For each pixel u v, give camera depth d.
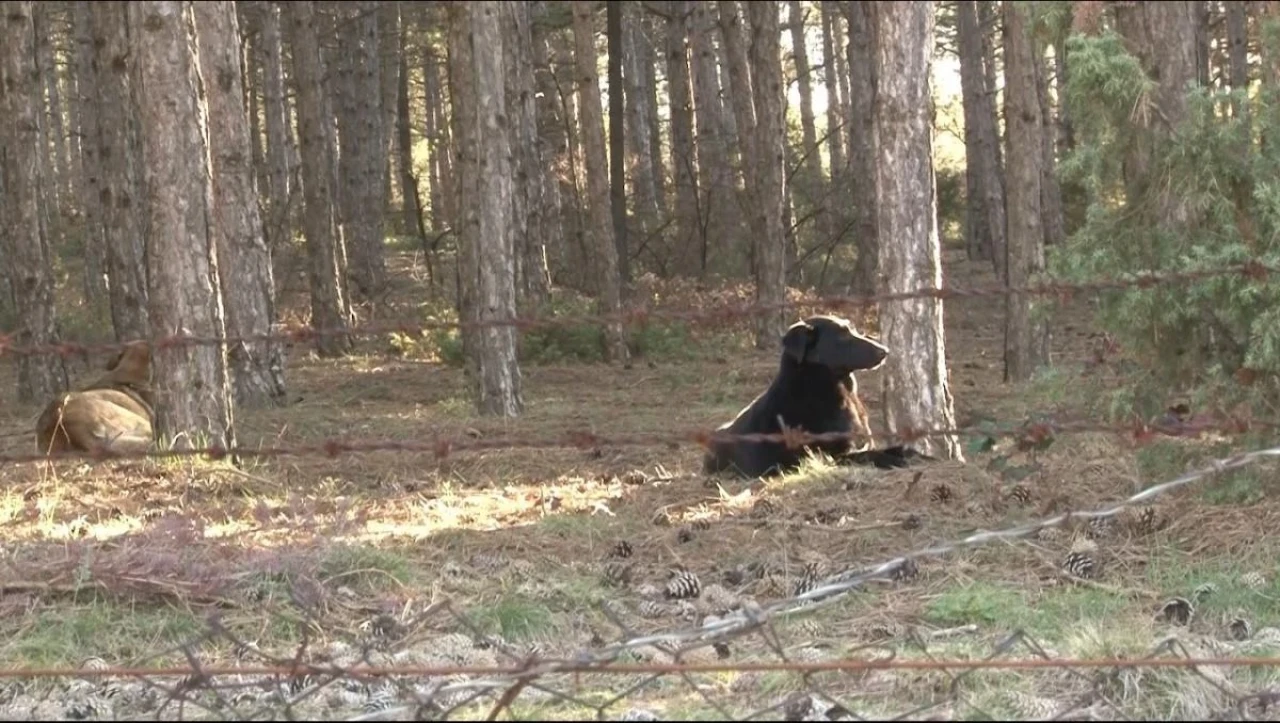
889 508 9.01
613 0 28.89
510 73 23.91
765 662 6.06
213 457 5.84
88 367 23.58
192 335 11.73
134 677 6.14
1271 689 5.56
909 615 6.88
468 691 5.57
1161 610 6.66
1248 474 8.15
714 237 30.64
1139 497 5.48
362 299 31.80
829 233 33.00
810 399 11.52
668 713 5.43
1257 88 9.16
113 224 20.56
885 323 11.25
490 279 15.99
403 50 38.09
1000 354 23.03
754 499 9.70
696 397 18.12
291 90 46.84
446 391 19.44
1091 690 5.52
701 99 31.39
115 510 9.88
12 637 6.75
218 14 17.36
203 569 7.34
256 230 17.84
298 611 7.04
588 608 7.18
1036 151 17.84
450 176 42.12
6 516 9.58
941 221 42.00
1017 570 7.55
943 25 42.88
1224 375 8.42
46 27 31.94
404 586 7.46
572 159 32.19
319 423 15.73
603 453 13.01
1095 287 6.52
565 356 22.59
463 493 10.79
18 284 18.19
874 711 5.44
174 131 11.63
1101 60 8.59
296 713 5.52
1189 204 8.47
